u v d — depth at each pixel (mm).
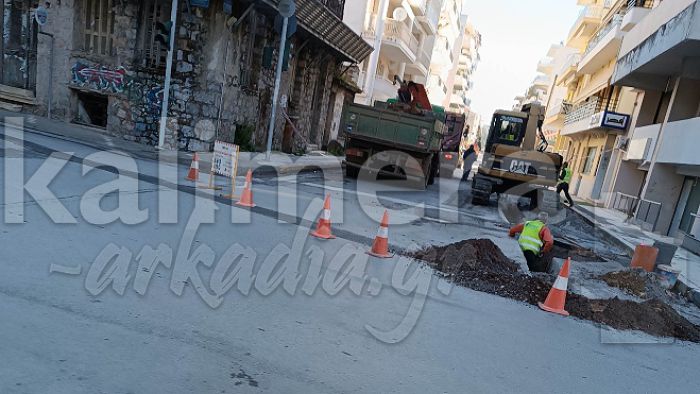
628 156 17859
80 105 15078
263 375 3162
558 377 3861
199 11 13766
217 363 3215
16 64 15172
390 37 29938
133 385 2805
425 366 3668
